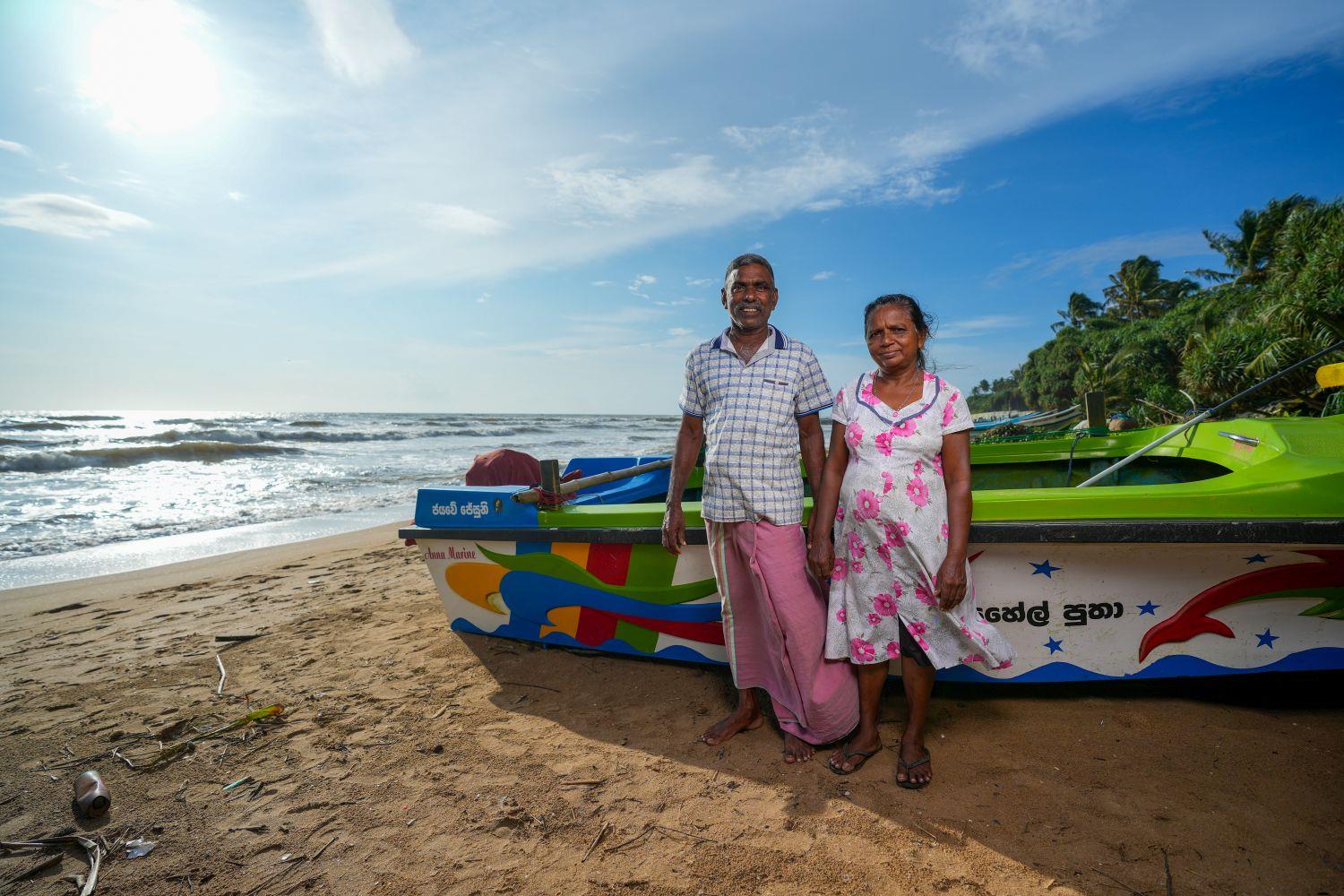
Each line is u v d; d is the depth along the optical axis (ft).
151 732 10.78
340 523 33.35
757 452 8.25
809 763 8.57
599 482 13.58
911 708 8.13
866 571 7.95
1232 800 7.19
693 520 10.23
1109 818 7.07
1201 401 64.28
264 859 7.50
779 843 7.11
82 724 11.23
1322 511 7.97
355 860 7.38
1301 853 6.38
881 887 6.37
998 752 8.45
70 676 13.57
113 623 17.37
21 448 67.26
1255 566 8.30
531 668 12.12
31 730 11.10
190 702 11.89
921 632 7.69
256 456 72.69
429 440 107.76
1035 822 7.11
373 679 12.27
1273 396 54.08
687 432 9.32
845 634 8.23
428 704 11.07
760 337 8.58
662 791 8.21
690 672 11.53
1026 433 19.11
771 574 8.30
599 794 8.26
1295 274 73.61
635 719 10.06
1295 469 8.44
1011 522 8.59
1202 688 9.53
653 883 6.68
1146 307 196.24
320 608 17.30
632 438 123.03
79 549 27.94
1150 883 6.16
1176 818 6.98
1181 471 12.30
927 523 7.60
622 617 11.64
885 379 8.09
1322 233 71.31
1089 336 171.63
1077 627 8.96
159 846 7.85
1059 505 8.52
